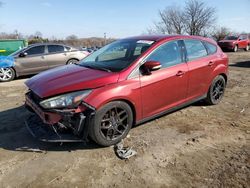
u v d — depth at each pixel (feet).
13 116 18.15
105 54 16.39
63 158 12.54
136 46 15.53
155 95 14.79
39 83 13.66
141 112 14.40
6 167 11.92
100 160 12.35
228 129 15.46
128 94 13.43
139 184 10.63
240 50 83.97
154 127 15.72
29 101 14.05
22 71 34.24
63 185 10.66
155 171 11.44
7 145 13.92
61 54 37.01
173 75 15.53
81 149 13.32
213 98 19.24
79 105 12.35
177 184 10.59
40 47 35.78
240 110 18.66
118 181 10.84
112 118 13.24
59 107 12.29
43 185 10.69
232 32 128.26
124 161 12.24
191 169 11.55
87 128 12.52
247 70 36.60
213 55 18.74
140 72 14.14
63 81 13.17
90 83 12.71
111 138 13.43
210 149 13.20
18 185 10.72
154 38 16.06
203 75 17.74
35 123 14.19
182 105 16.84
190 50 17.19
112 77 13.26
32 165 12.03
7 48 57.67
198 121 16.62
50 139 12.64
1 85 30.30
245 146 13.47
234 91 24.08
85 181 10.88
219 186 10.43
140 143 13.80
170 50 15.87
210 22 131.95
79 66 15.69
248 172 11.25
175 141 14.03
